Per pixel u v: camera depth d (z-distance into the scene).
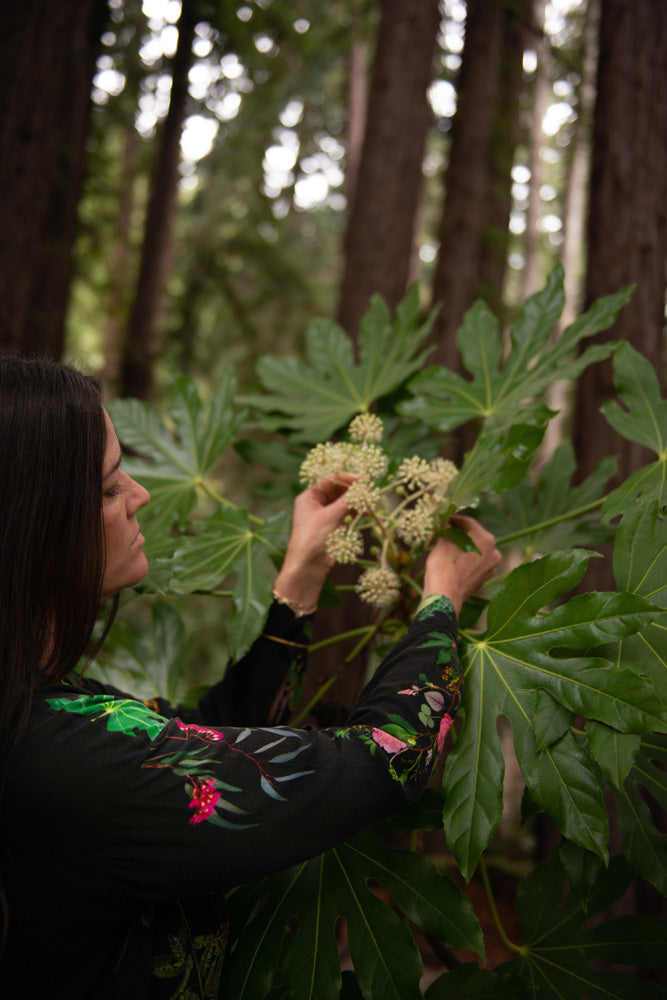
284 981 0.90
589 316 1.23
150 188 6.38
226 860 0.67
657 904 1.73
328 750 0.73
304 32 6.11
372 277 2.95
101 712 0.70
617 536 0.96
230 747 0.70
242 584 1.10
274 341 7.43
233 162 7.88
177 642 1.38
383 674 0.83
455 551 0.98
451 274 4.02
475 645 0.95
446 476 1.11
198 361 6.73
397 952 0.88
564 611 0.90
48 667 0.72
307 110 9.32
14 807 0.65
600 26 2.23
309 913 0.93
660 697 0.87
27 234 2.42
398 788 0.75
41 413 0.70
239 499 6.07
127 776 0.66
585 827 0.82
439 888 0.90
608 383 2.06
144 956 0.74
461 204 4.03
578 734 0.94
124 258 7.55
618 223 2.10
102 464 0.74
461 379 1.35
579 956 0.97
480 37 4.06
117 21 4.48
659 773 0.96
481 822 0.85
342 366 1.52
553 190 8.90
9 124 2.38
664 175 2.12
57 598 0.72
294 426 1.45
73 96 3.76
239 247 7.05
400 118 3.01
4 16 2.39
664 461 1.05
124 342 5.94
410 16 3.04
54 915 0.68
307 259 9.41
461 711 0.91
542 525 1.13
